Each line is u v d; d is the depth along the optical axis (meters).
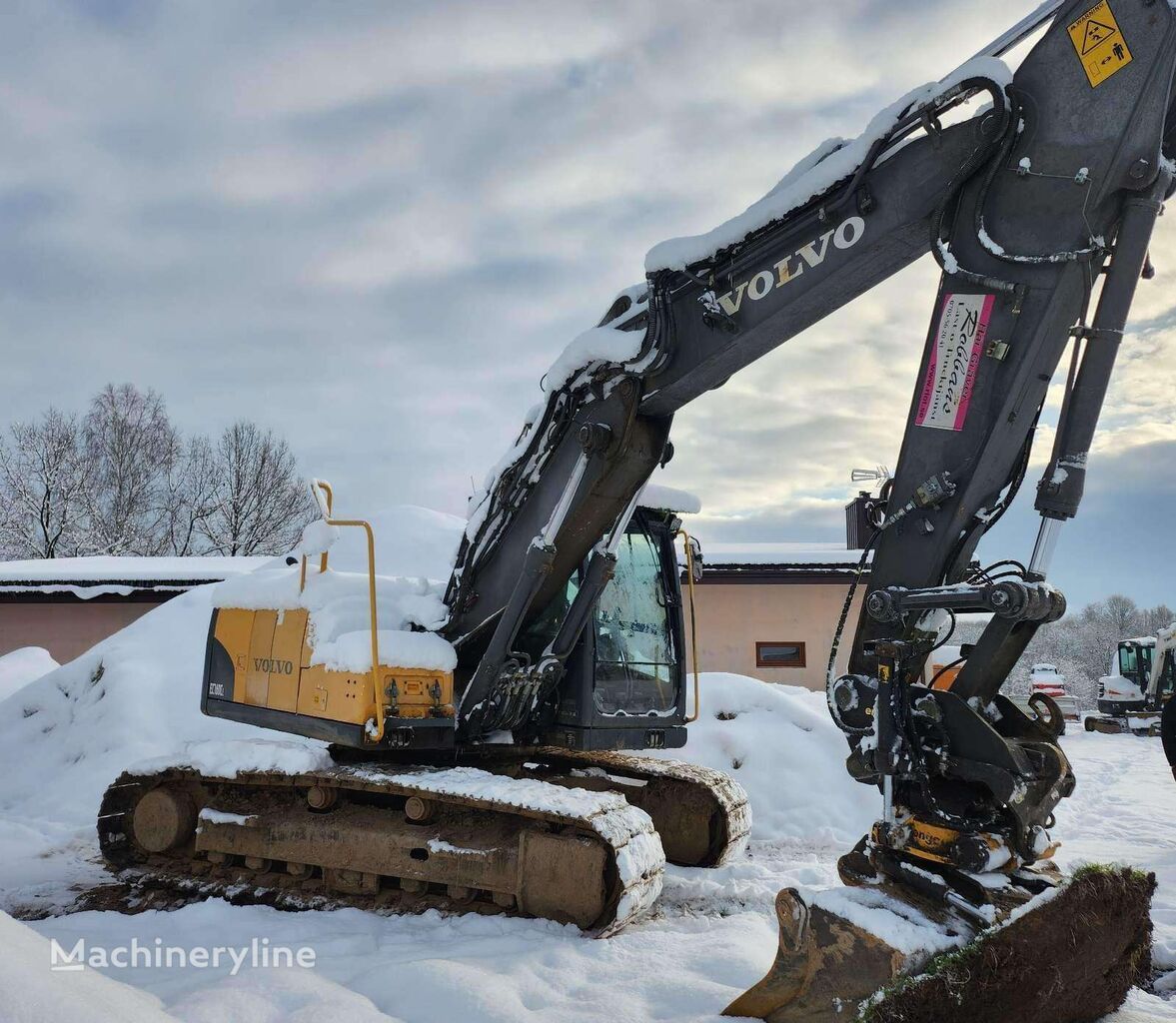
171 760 6.78
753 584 18.45
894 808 3.79
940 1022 3.14
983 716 4.01
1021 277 3.94
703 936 5.11
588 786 7.46
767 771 10.09
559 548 6.29
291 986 4.11
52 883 6.84
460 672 6.88
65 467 38.69
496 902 5.65
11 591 18.02
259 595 7.03
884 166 4.47
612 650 7.02
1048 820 3.78
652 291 5.37
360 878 6.04
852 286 4.77
